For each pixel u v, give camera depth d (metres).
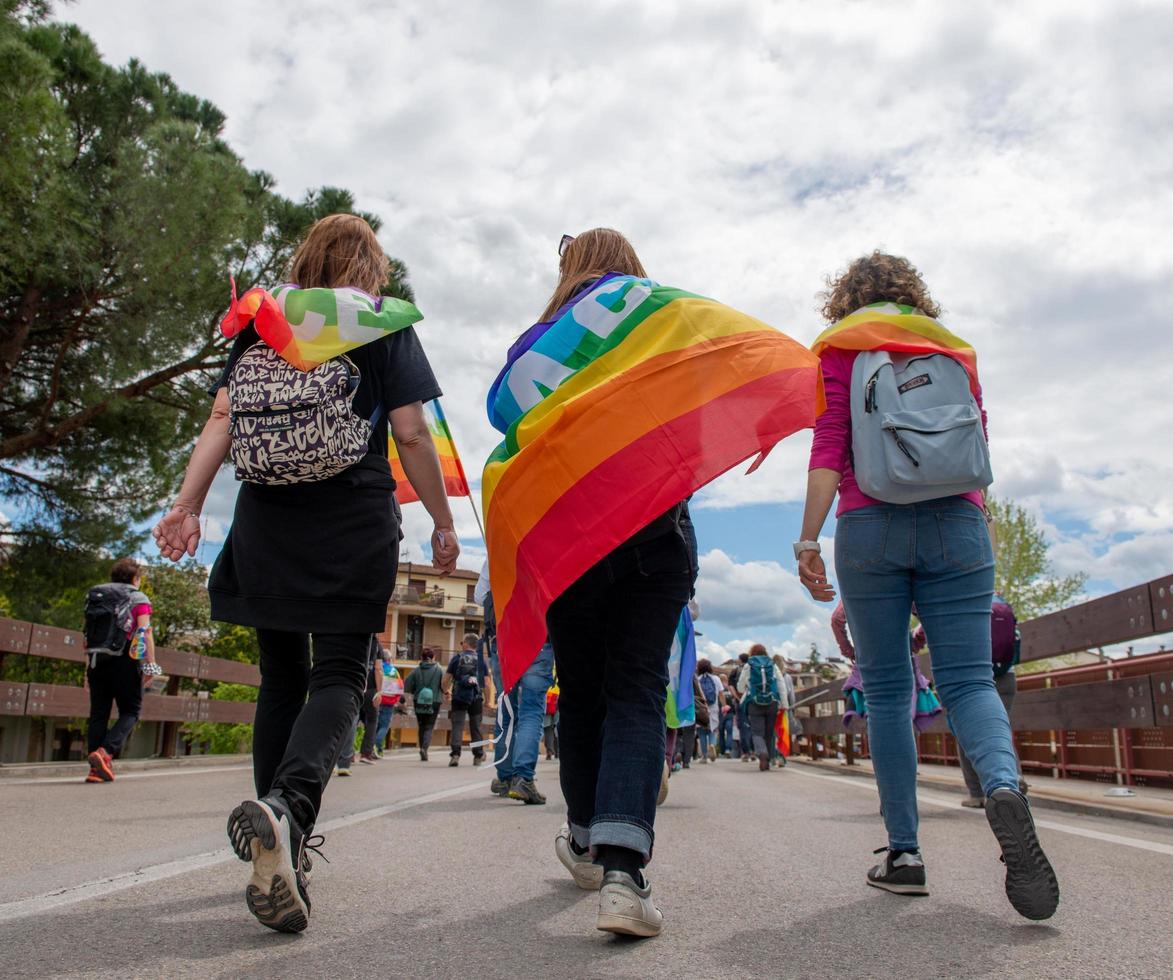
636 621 2.43
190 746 29.05
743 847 4.00
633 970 1.96
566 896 2.76
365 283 2.74
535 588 2.44
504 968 1.95
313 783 2.25
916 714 6.15
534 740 6.16
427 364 2.68
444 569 2.70
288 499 2.49
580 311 2.61
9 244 12.24
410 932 2.25
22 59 10.94
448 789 7.43
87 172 14.52
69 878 2.92
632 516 2.37
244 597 2.47
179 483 16.73
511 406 2.65
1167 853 3.84
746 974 1.94
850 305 3.11
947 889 2.96
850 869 3.37
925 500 2.86
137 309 14.21
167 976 1.82
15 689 7.96
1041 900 2.35
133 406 15.70
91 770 7.23
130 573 7.80
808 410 2.48
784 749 18.14
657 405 2.46
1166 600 5.15
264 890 2.08
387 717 15.22
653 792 2.29
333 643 2.46
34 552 15.61
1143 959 2.09
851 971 1.98
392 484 2.60
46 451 15.68
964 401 2.85
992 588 2.92
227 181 14.02
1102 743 9.05
